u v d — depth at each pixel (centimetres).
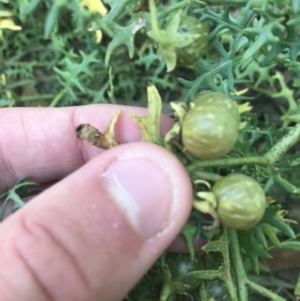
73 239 7
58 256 7
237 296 8
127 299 10
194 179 7
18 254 7
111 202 7
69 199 7
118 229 7
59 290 7
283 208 12
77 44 15
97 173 7
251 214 7
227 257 8
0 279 7
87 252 7
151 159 7
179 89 15
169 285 9
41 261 7
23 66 15
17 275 7
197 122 6
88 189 7
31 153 11
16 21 15
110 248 7
